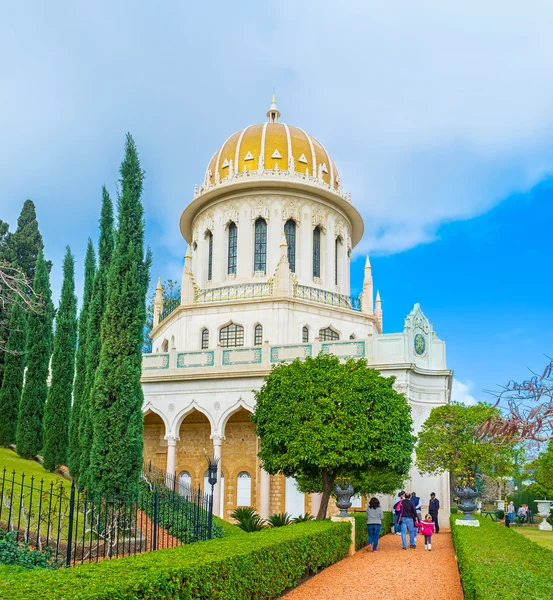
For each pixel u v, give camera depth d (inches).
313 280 1733.5
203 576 391.9
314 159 1803.6
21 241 1935.3
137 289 861.8
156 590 344.2
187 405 1423.5
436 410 1201.4
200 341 1625.2
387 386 1018.7
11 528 584.1
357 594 555.5
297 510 1392.7
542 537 1232.8
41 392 1241.4
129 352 839.7
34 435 1206.9
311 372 1024.2
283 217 1732.3
